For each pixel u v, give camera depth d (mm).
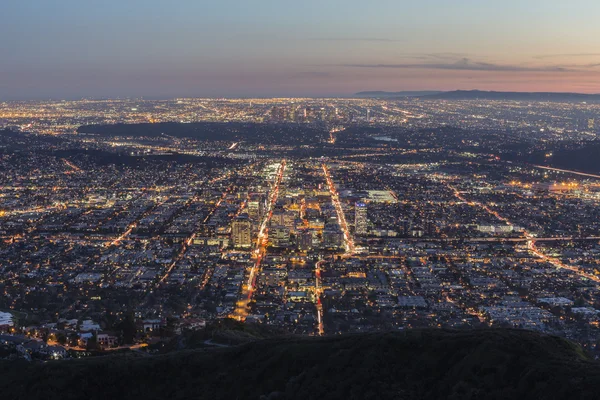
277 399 136500
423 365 134875
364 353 141500
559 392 117562
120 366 158000
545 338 135875
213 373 153000
